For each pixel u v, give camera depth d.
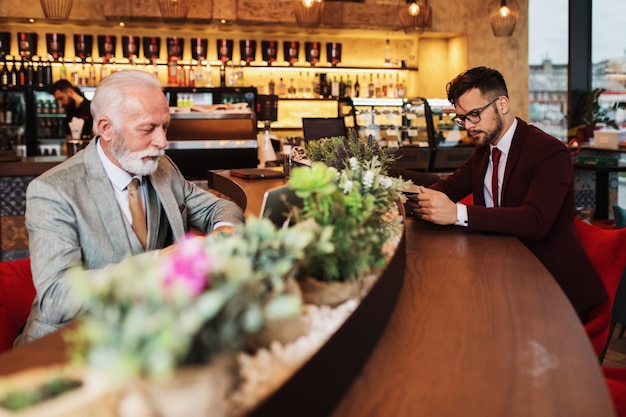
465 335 1.58
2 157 5.98
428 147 7.96
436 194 2.97
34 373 1.10
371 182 1.89
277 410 1.00
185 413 0.91
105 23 8.96
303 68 10.06
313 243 1.47
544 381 1.31
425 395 1.26
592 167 7.11
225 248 1.23
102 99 2.44
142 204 2.64
